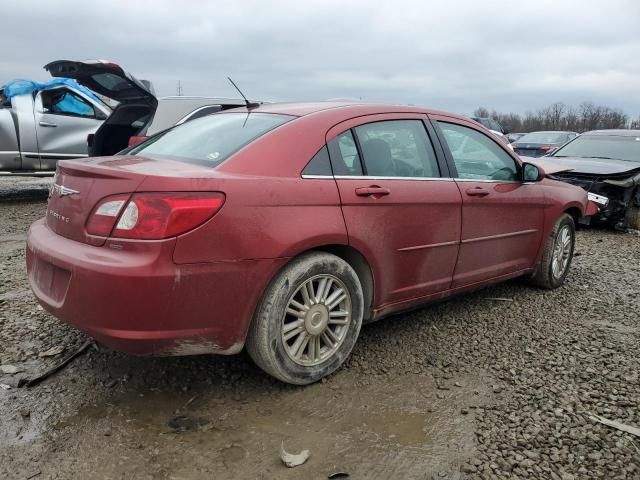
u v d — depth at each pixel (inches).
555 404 118.3
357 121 133.3
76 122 388.2
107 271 98.0
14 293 176.9
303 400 117.4
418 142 146.9
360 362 135.5
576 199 201.3
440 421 111.0
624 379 130.6
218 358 134.6
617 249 284.5
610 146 373.4
